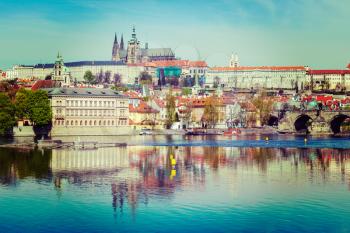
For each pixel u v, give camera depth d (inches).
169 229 4830.2
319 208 5506.9
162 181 6968.5
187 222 5014.8
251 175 7549.2
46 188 6422.2
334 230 4805.6
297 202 5767.7
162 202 5738.2
